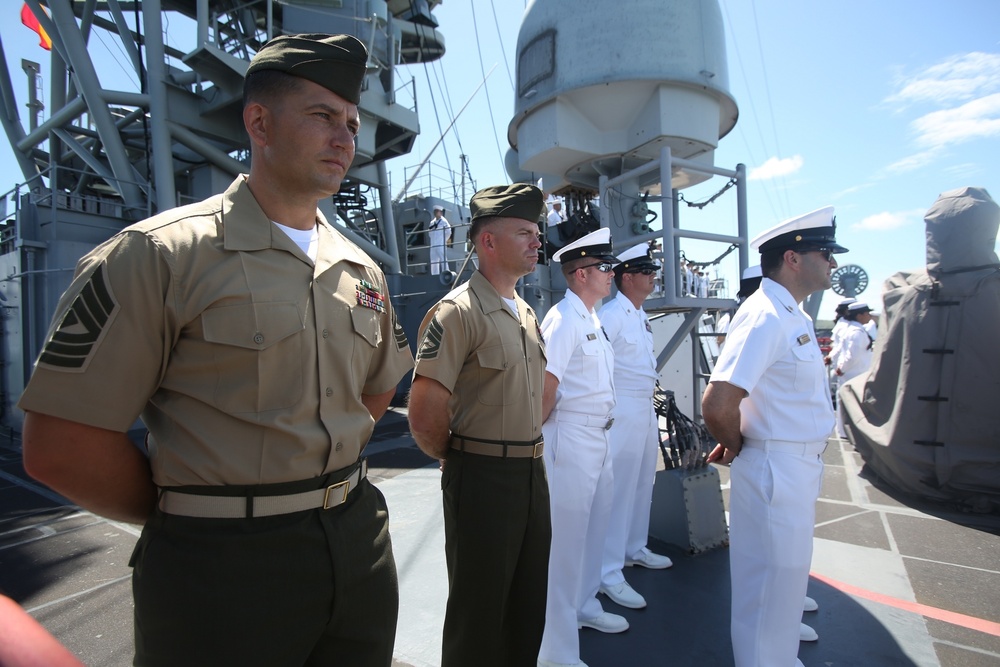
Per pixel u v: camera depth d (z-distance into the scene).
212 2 9.62
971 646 2.59
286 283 1.19
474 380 2.04
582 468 2.49
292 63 1.19
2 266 8.98
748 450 2.24
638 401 3.30
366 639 1.28
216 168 10.28
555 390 2.48
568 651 2.39
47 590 3.17
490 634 1.94
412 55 13.24
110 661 2.49
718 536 3.76
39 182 10.77
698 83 5.01
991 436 4.38
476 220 2.21
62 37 8.98
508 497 1.98
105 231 8.80
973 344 4.45
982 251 4.49
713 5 5.28
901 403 4.82
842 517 4.42
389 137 11.27
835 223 2.32
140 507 1.21
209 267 1.12
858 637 2.67
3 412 8.88
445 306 2.04
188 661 1.06
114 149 9.21
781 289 2.29
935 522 4.25
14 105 11.49
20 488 5.32
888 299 5.43
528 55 5.48
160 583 1.07
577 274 2.80
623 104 5.19
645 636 2.72
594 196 7.61
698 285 8.66
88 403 1.03
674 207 6.00
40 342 8.20
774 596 2.15
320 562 1.17
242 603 1.08
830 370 9.22
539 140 5.41
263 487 1.12
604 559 3.16
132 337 1.05
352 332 1.30
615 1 5.02
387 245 12.48
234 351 1.11
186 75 9.24
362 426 1.31
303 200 1.28
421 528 3.96
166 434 1.12
